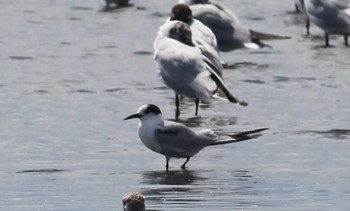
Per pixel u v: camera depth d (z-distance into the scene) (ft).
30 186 45.93
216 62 62.54
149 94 64.64
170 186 46.01
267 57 75.10
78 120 58.34
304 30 84.99
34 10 89.86
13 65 71.36
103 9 90.99
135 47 77.30
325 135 55.21
